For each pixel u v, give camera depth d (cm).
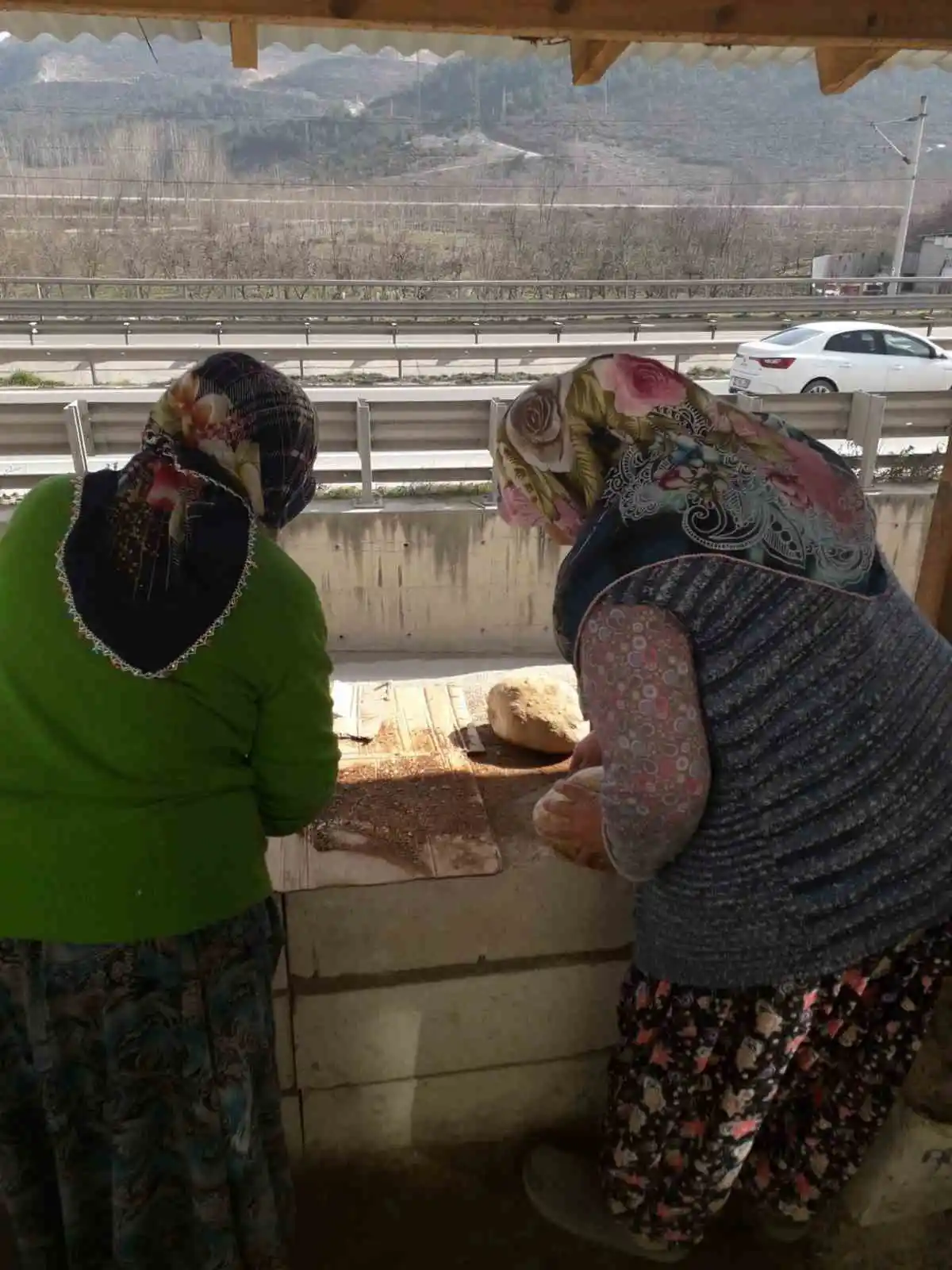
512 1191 196
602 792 140
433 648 635
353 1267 182
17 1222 153
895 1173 175
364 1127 200
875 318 1978
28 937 132
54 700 129
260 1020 147
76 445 630
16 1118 147
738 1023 154
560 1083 203
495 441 147
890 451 859
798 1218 173
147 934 132
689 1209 167
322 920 179
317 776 147
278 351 1519
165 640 128
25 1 182
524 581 622
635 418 136
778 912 144
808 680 134
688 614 131
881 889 143
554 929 187
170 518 131
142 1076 139
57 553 130
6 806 131
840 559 136
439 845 186
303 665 138
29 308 1712
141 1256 149
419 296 2833
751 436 139
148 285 1842
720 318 1858
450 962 187
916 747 141
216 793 137
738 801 140
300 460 144
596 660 134
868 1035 154
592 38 202
